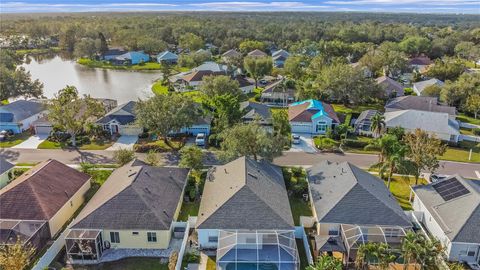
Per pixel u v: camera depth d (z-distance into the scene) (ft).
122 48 602.44
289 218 129.49
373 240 120.37
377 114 230.07
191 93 343.26
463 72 372.79
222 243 118.52
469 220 123.34
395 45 568.82
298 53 538.47
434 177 178.09
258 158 174.09
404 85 385.91
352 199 133.49
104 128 237.04
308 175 164.25
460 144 228.02
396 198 161.99
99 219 127.03
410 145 174.19
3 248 113.29
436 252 105.40
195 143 219.61
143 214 128.77
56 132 230.89
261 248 117.70
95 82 406.21
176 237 133.28
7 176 174.09
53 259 121.80
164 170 161.79
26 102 264.72
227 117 219.20
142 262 121.90
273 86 321.11
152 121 209.15
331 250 119.34
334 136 233.55
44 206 134.21
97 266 119.75
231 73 394.32
